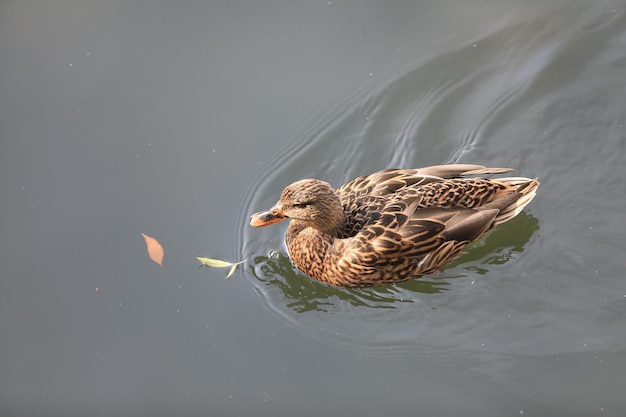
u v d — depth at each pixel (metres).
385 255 13.36
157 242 14.64
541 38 17.28
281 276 14.55
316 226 13.76
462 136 16.09
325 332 13.74
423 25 17.72
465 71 16.97
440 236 13.43
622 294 13.77
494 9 17.77
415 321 13.80
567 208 14.99
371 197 13.73
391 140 16.16
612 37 17.08
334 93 16.75
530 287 14.03
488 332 13.52
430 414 12.55
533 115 16.25
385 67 17.11
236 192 15.40
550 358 13.05
